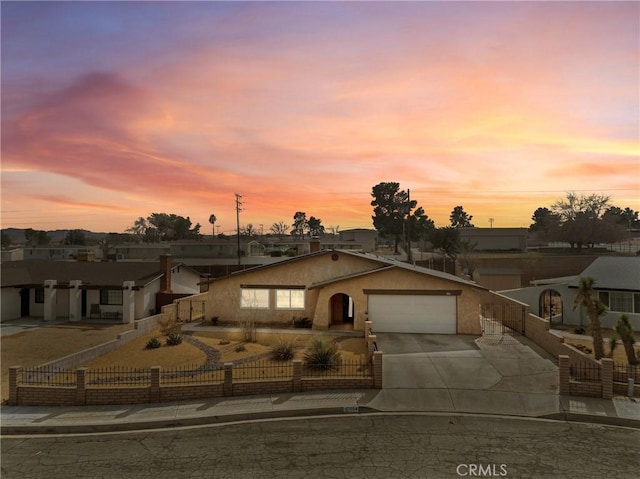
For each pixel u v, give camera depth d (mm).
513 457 10445
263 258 62875
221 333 24297
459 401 14078
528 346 20688
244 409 13461
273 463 10188
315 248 35188
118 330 27141
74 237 107875
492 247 78562
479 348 20312
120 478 9617
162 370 17266
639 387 14406
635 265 27734
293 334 23766
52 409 13805
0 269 32156
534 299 31156
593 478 9477
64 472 9945
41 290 32312
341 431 12023
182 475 9680
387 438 11523
